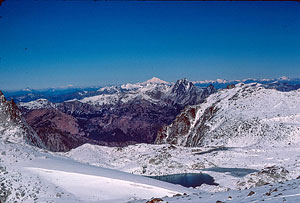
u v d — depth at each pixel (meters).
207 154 102.56
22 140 61.62
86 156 104.19
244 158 93.81
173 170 86.31
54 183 29.77
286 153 93.69
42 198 25.98
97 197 28.28
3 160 32.91
